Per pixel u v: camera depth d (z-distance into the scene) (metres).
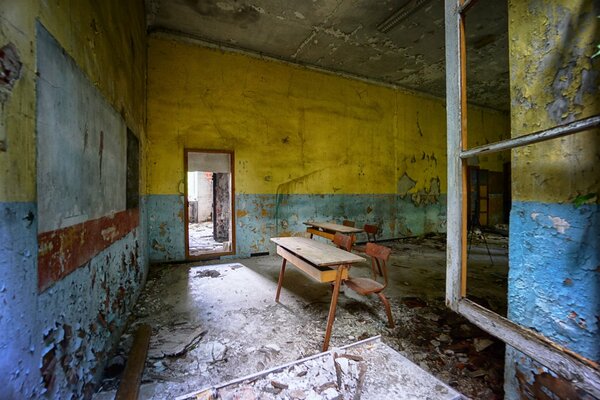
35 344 0.93
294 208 5.41
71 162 1.26
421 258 4.93
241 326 2.32
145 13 3.82
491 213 8.52
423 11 3.85
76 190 1.31
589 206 0.94
